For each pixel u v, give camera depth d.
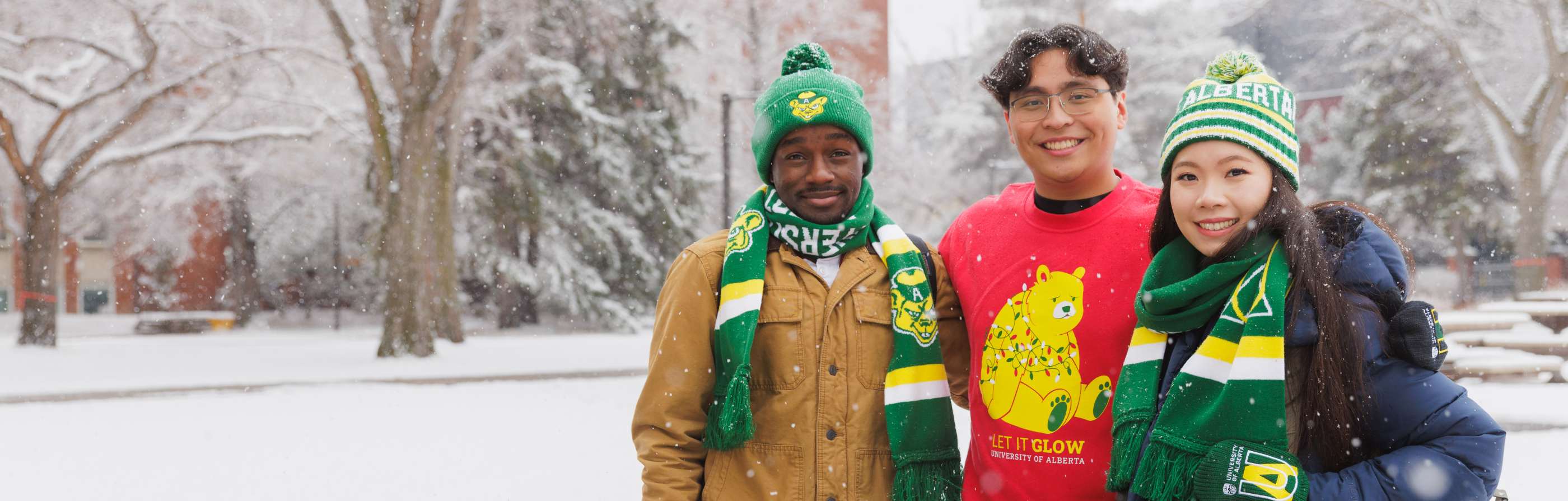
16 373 16.91
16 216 42.31
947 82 43.81
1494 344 12.99
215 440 9.38
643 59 31.88
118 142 25.70
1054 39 2.69
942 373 2.79
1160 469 2.12
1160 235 2.42
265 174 32.38
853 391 2.75
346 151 30.19
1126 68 2.76
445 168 23.30
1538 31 26.95
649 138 32.06
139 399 13.19
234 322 38.00
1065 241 2.76
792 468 2.71
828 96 2.76
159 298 43.03
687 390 2.75
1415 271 2.25
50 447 9.11
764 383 2.77
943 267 3.10
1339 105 44.53
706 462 2.82
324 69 23.98
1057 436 2.69
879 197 36.09
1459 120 33.03
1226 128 2.15
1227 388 2.07
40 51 23.25
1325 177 43.16
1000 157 38.09
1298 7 35.66
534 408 11.61
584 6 30.05
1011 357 2.78
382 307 37.59
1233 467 2.02
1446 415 2.01
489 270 31.42
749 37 34.47
